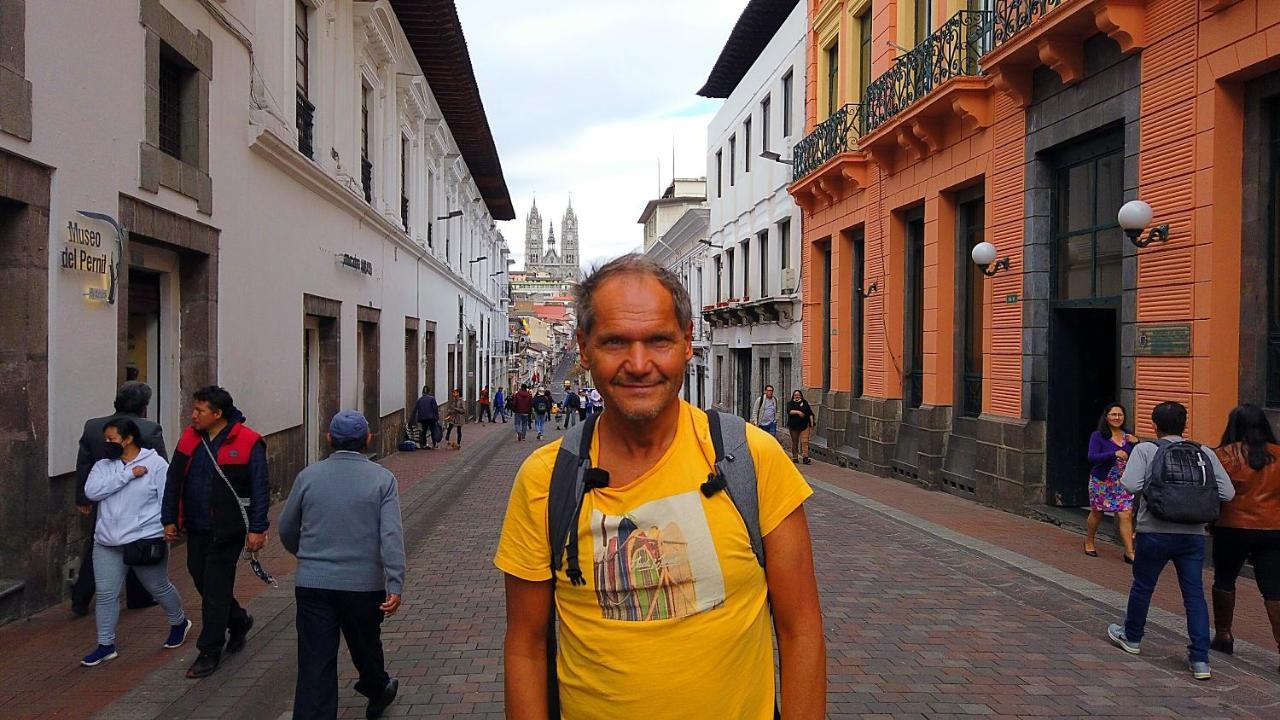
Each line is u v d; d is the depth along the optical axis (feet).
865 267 56.70
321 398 49.93
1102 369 36.73
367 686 15.64
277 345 39.52
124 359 25.43
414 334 78.43
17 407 20.84
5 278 20.81
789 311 74.84
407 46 67.56
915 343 51.57
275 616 22.06
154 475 18.75
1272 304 25.99
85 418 23.36
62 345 22.29
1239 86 26.55
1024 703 16.61
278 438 39.91
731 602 6.68
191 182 29.55
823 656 7.04
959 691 17.21
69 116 22.39
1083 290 34.96
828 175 60.13
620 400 6.66
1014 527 34.14
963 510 38.70
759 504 6.93
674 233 126.00
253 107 35.78
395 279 67.36
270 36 38.27
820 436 65.21
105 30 24.08
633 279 6.79
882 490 45.70
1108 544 30.55
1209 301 26.68
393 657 19.24
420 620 22.16
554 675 7.13
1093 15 30.71
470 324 121.60
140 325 29.91
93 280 23.61
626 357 6.61
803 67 71.26
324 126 47.01
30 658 18.52
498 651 19.66
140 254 28.09
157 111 27.30
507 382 199.93
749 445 6.98
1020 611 22.84
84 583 21.13
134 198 25.73
